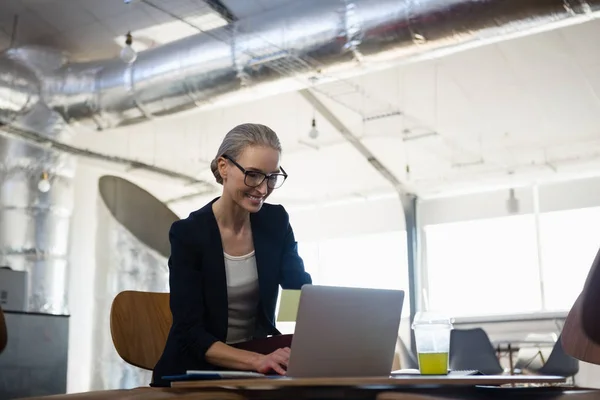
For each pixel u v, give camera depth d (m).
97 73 6.43
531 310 9.70
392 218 10.68
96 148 7.38
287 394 1.53
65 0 6.19
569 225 9.63
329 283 11.14
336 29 5.08
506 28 4.59
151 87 6.10
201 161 8.82
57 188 6.70
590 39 6.52
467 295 10.17
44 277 6.45
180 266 1.85
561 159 8.90
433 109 8.09
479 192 10.23
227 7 6.07
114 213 7.57
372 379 1.28
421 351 1.60
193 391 1.44
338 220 11.13
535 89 7.49
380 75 7.42
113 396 1.39
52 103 6.48
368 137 8.95
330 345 1.46
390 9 4.84
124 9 6.30
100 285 7.28
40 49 6.79
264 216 2.04
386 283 10.73
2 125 6.28
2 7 6.35
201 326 1.79
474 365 6.60
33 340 5.51
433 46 4.89
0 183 6.29
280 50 5.36
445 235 10.47
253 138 1.86
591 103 7.64
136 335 2.08
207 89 5.90
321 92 7.72
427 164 9.51
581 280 9.42
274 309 1.99
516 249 9.96
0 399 5.19
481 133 8.54
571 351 1.23
